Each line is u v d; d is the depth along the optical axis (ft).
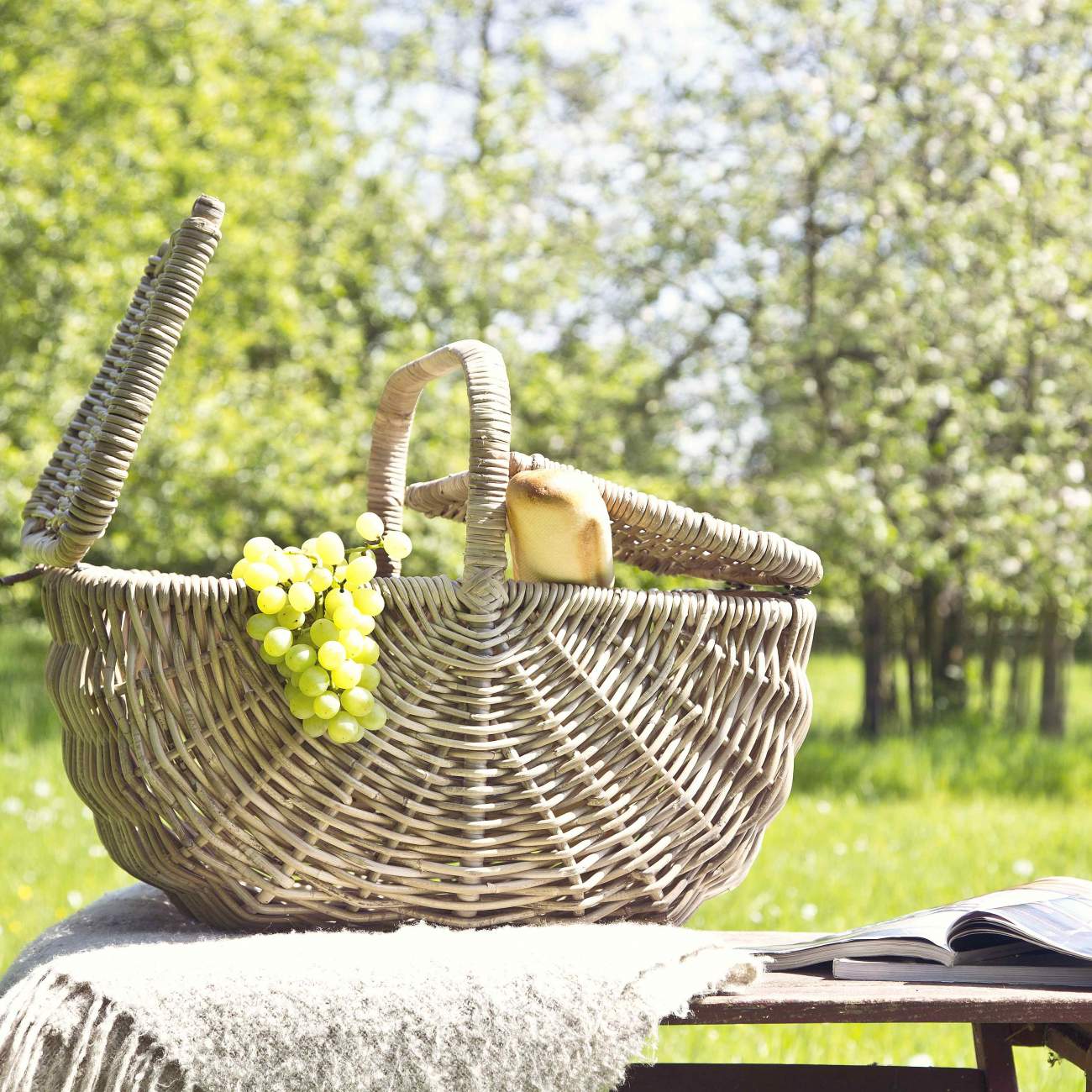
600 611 4.24
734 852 4.60
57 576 4.23
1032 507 24.06
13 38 25.53
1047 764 21.27
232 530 23.70
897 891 11.50
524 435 26.73
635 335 29.43
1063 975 3.98
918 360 24.18
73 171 22.59
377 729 4.04
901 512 23.41
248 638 4.00
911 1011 3.74
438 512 5.76
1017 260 23.72
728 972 3.82
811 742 23.02
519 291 27.37
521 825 4.15
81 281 21.88
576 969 3.69
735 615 4.42
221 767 4.01
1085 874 12.80
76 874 10.82
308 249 28.73
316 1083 3.52
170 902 4.96
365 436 24.64
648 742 4.35
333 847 4.10
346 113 33.35
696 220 27.76
